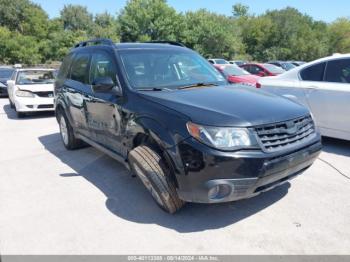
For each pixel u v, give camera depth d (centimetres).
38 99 954
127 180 444
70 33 5125
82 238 308
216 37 4681
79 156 561
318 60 573
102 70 442
